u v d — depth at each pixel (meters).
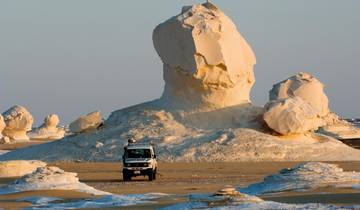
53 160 121.31
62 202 59.44
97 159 118.88
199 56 124.81
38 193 64.69
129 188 76.88
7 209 55.06
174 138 120.88
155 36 129.25
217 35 125.06
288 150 117.81
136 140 121.00
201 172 100.06
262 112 124.56
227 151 116.50
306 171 66.44
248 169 103.38
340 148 121.44
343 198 55.94
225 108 127.31
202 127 124.50
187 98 128.75
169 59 127.50
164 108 129.38
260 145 117.75
